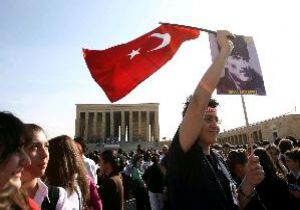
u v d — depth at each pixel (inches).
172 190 123.0
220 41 133.0
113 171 282.2
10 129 68.9
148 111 3843.5
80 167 187.8
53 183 177.0
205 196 120.1
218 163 141.5
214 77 122.6
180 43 192.9
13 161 69.1
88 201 199.0
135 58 189.3
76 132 3774.6
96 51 189.9
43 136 144.0
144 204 644.7
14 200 73.6
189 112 119.7
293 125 2345.0
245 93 172.6
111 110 3855.8
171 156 123.3
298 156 291.7
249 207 149.0
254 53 180.2
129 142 3444.9
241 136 3100.4
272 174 239.6
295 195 272.5
